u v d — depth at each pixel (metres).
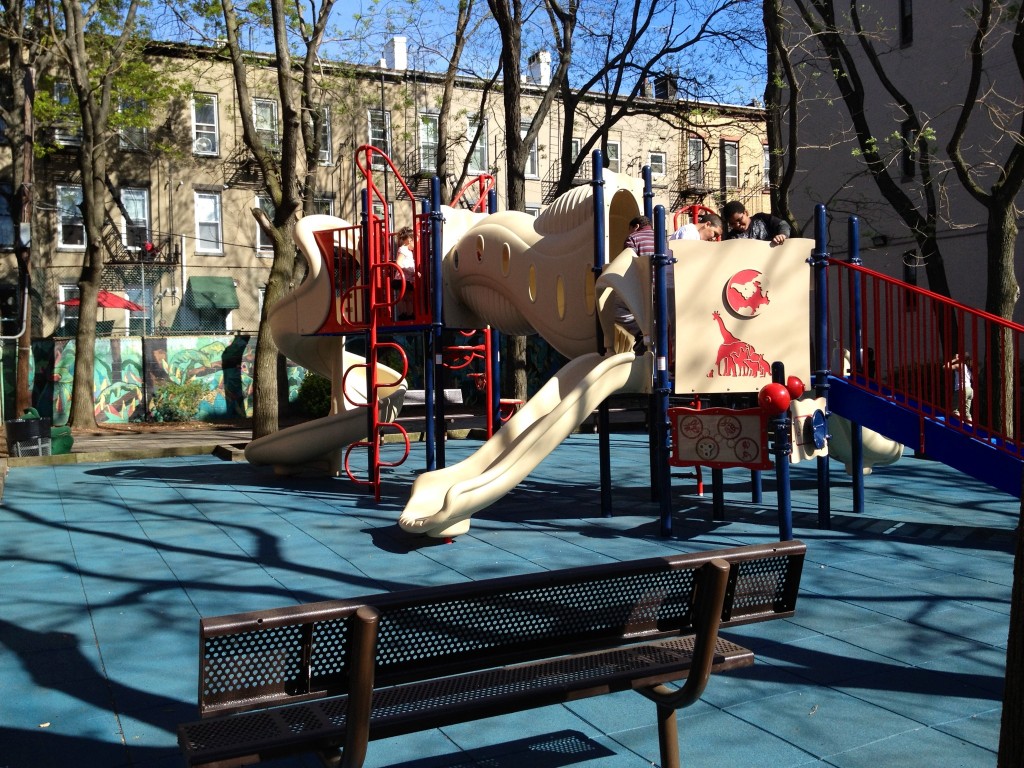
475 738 3.79
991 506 9.38
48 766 3.55
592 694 3.10
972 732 3.79
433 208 10.04
